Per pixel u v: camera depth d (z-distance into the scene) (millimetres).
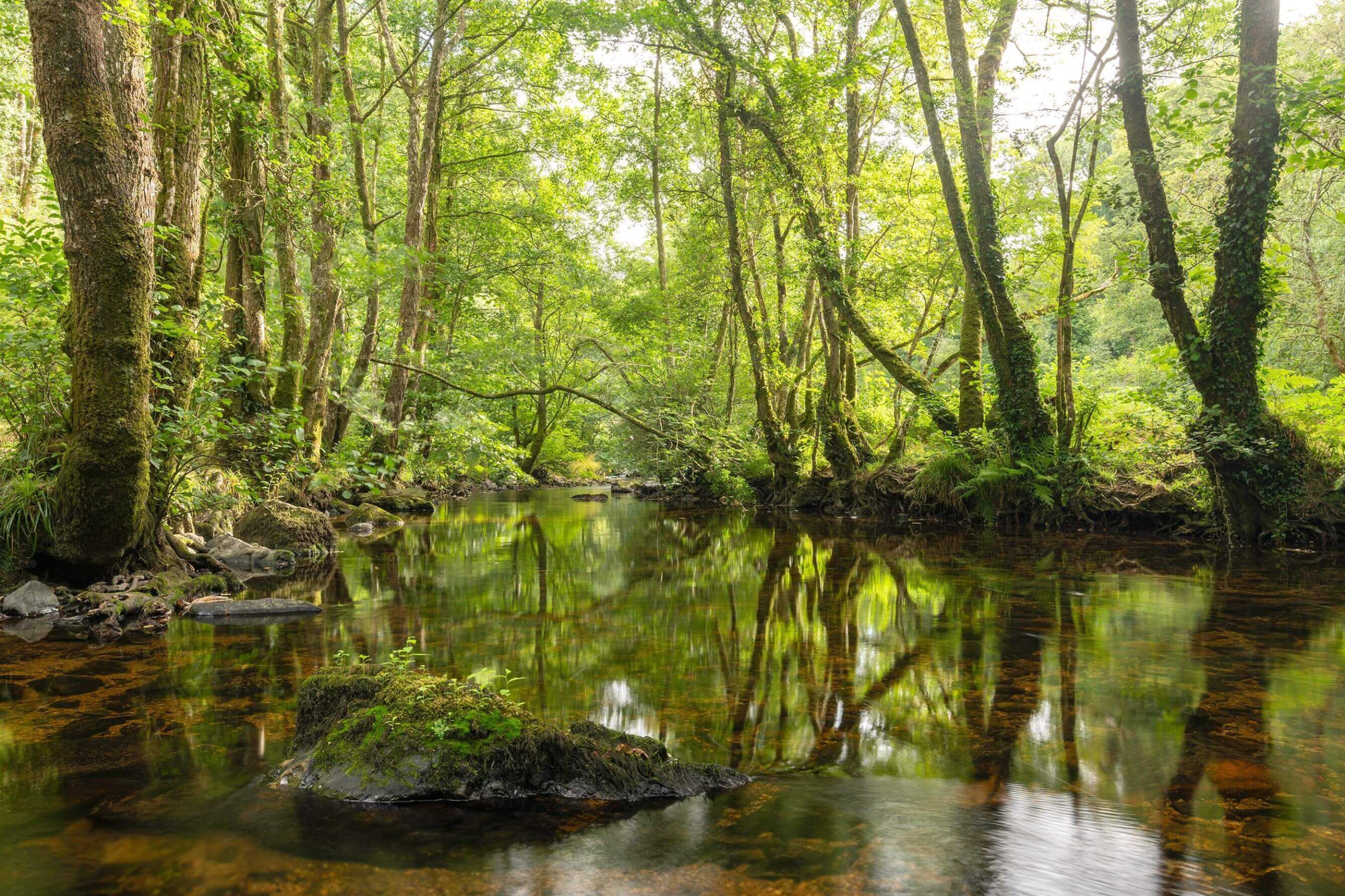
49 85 6008
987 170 14805
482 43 20172
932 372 19531
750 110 17234
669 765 3078
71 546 6691
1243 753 3420
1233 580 8406
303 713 3453
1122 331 30516
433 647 5387
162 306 7922
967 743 3555
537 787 2924
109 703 4090
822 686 4488
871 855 2426
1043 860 2398
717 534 13766
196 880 2242
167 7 7770
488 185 24375
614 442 31484
